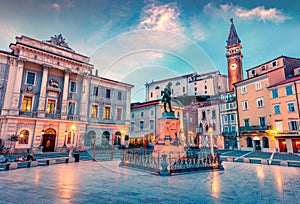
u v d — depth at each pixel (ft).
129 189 14.84
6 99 59.21
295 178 20.38
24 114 61.52
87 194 13.41
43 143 63.72
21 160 34.76
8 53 61.72
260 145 77.77
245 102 85.71
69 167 28.37
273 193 14.20
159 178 18.84
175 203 11.68
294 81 66.85
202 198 12.73
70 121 68.13
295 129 66.03
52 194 13.37
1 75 59.72
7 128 56.95
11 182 17.54
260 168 28.45
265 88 77.92
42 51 66.03
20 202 11.52
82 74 73.72
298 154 62.18
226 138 91.09
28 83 64.80
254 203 11.84
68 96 70.54
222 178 19.65
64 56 71.72
